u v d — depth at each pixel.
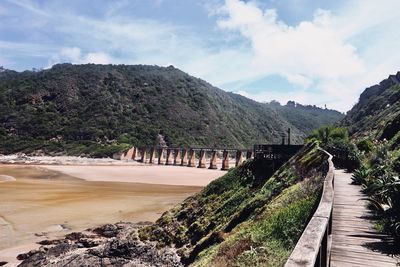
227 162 96.31
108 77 193.38
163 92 191.12
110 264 22.31
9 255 26.47
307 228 4.10
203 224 26.53
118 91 185.00
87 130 150.12
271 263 9.87
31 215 38.38
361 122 115.38
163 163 120.69
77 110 167.50
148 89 189.38
